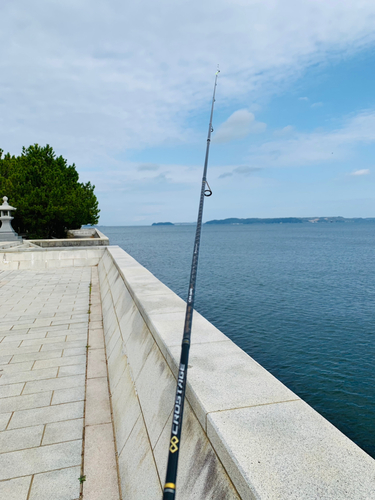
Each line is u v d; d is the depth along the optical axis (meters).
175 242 103.00
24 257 13.71
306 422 1.81
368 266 41.84
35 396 4.17
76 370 4.88
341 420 9.37
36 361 5.17
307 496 1.30
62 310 7.84
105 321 6.88
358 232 173.88
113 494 2.63
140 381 3.33
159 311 4.00
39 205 26.30
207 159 3.29
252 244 88.44
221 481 1.63
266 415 1.88
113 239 130.75
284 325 17.48
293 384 11.31
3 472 2.89
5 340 6.00
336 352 13.92
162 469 2.18
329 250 67.50
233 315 19.30
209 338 3.10
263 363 12.94
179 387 1.57
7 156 30.62
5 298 8.94
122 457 2.90
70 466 2.96
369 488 1.34
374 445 8.36
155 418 2.63
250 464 1.48
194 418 2.14
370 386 11.10
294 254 58.72
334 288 27.38
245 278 32.22
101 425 3.58
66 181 30.53
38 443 3.28
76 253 14.23
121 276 7.15
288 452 1.56
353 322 17.98
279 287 27.69
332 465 1.48
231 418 1.85
